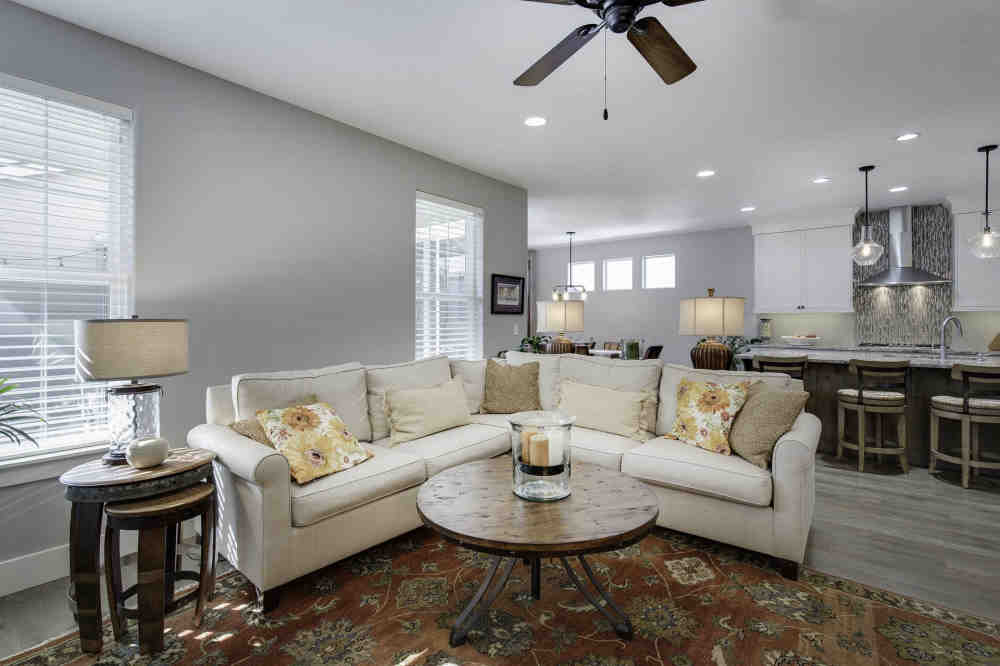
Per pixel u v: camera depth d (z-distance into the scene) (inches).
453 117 139.6
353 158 146.6
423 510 70.6
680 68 78.9
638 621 77.7
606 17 66.9
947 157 171.3
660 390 130.6
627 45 102.0
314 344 137.0
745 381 116.7
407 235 163.2
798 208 249.0
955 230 229.9
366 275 150.5
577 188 214.2
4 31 88.4
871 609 81.0
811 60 107.7
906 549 102.5
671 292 324.2
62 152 96.1
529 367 148.2
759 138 154.6
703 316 142.7
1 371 90.5
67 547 95.8
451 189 180.1
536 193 222.1
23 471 90.0
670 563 96.7
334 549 88.2
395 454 105.3
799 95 124.7
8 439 91.0
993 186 208.8
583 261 364.5
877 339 259.9
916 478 149.6
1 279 90.1
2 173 89.7
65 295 97.0
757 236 278.2
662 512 105.9
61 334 96.7
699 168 184.7
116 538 78.0
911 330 251.6
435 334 177.8
